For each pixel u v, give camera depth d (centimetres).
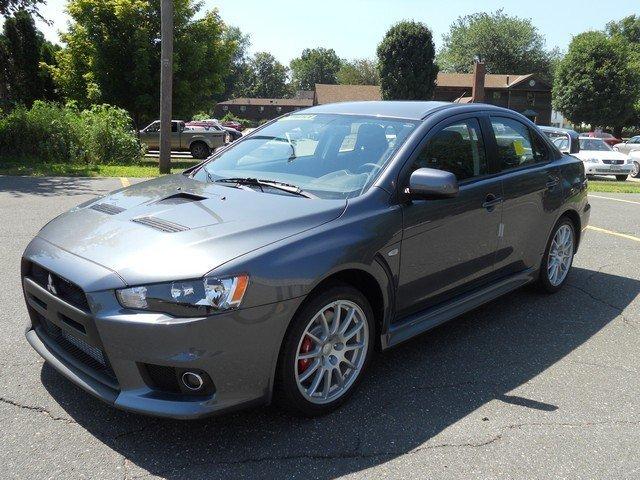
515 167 462
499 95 6359
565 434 309
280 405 306
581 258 678
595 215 1001
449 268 392
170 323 261
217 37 2494
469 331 449
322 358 314
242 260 277
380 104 448
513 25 8125
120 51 2300
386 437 300
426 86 3897
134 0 2248
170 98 1390
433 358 398
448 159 398
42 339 327
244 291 271
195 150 2503
